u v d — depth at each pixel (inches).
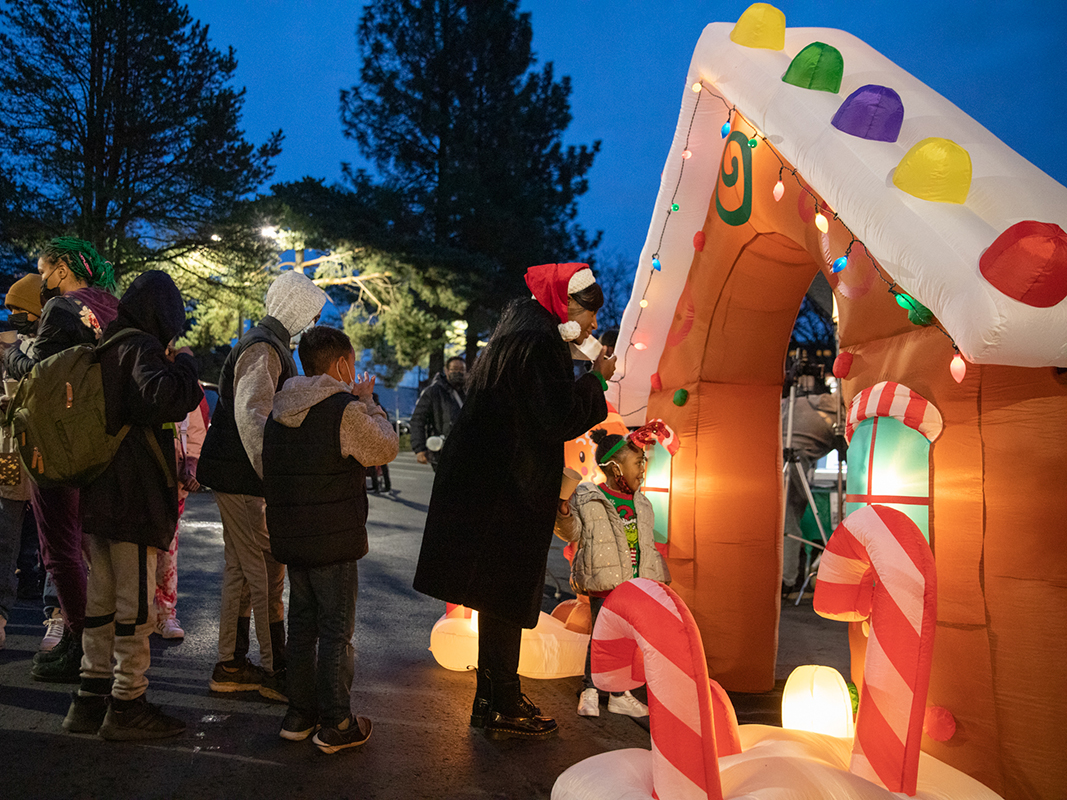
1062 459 95.7
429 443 268.7
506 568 131.2
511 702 136.3
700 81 148.7
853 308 118.6
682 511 170.4
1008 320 81.1
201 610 204.2
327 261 1053.8
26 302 153.6
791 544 268.7
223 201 844.0
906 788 88.0
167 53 821.2
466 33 1171.3
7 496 162.4
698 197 169.0
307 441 121.6
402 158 1205.7
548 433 130.3
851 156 102.9
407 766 122.0
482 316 1101.1
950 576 102.4
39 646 170.6
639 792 85.0
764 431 171.2
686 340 177.0
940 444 104.0
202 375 1063.6
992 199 92.0
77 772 113.5
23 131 792.9
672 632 82.2
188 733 129.1
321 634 125.5
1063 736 95.6
